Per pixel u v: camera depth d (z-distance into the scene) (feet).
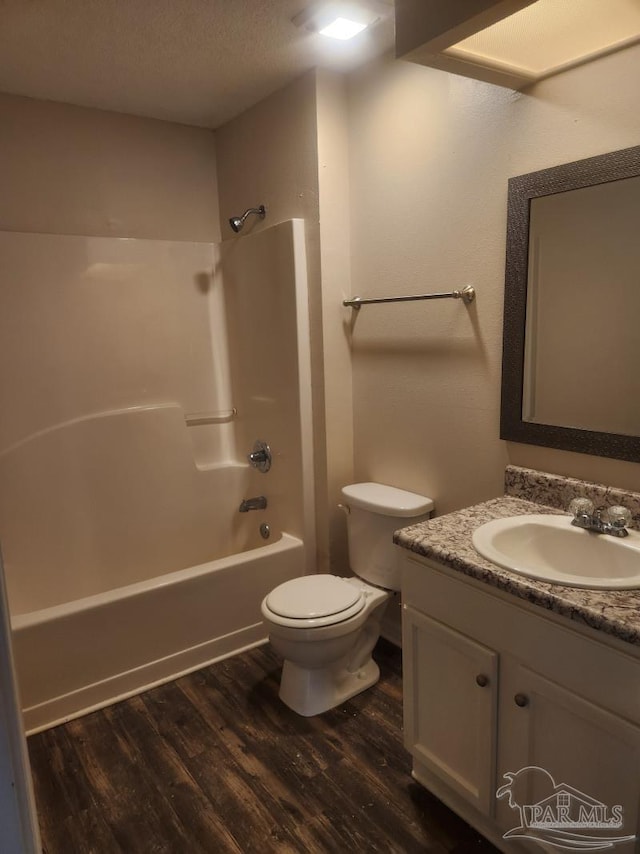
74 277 8.63
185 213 9.68
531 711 4.46
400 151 7.08
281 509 9.11
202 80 7.73
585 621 3.87
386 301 7.35
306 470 8.54
